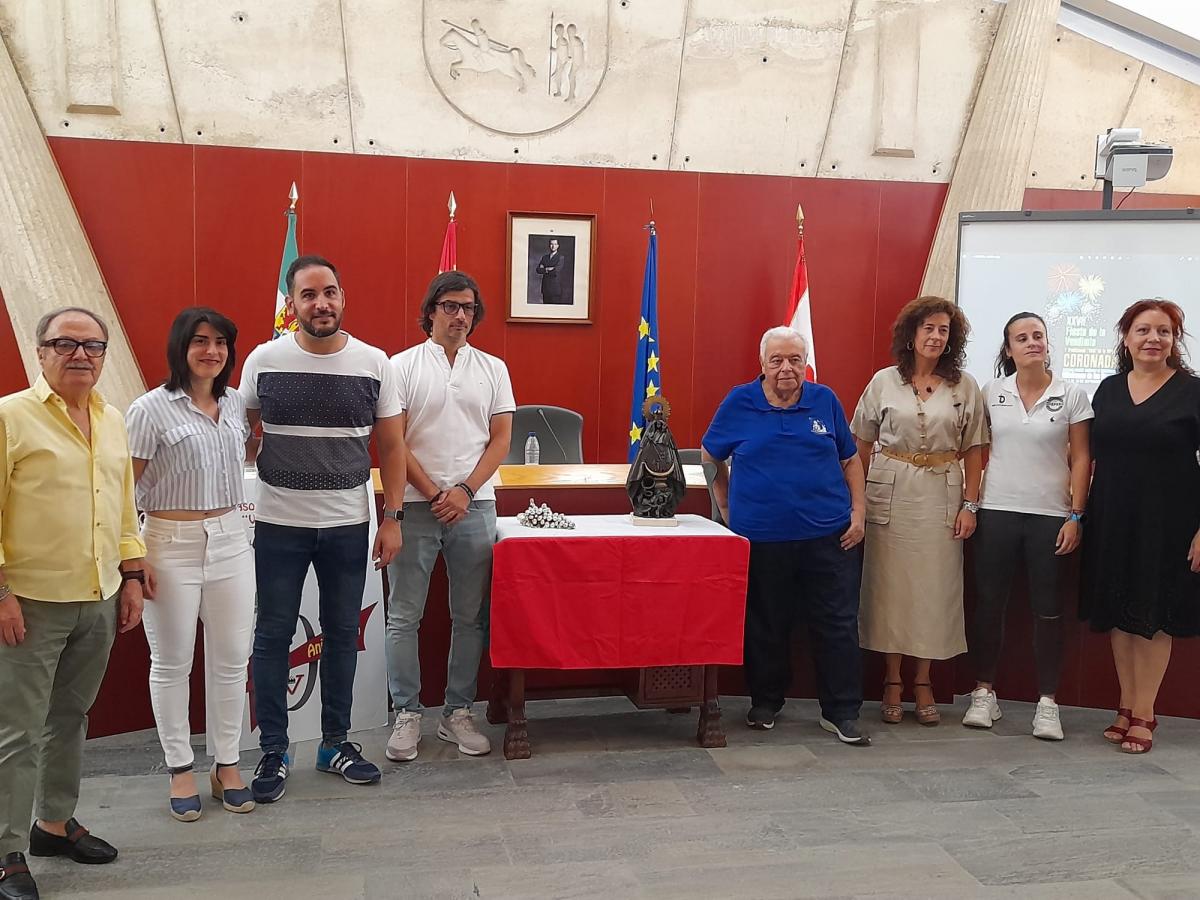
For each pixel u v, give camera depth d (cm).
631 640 329
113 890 235
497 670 359
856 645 356
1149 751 347
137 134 569
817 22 624
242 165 580
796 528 350
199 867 248
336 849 259
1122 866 256
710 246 634
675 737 353
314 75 582
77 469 230
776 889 240
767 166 636
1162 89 663
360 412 287
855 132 639
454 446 319
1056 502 359
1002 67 627
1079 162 665
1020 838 272
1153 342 341
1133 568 343
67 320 227
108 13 554
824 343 650
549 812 285
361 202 595
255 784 290
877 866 254
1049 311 485
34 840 252
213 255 582
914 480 364
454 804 290
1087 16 649
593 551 324
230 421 273
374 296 601
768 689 363
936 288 636
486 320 615
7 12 546
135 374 568
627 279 628
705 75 620
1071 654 399
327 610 298
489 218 609
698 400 640
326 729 309
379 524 360
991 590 368
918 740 355
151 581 262
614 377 631
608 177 620
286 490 285
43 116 558
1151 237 466
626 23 608
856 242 646
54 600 225
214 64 571
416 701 327
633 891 238
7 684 224
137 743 339
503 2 594
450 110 599
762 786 308
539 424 509
